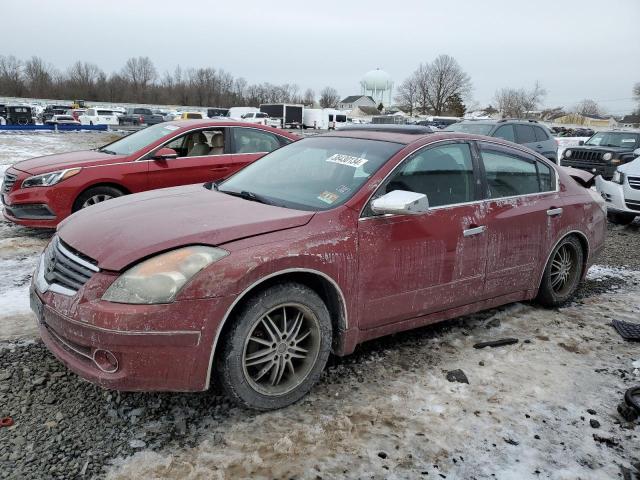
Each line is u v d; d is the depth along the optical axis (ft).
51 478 7.97
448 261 12.09
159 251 8.99
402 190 11.16
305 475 8.30
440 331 13.70
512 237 13.44
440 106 288.92
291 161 13.42
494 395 10.78
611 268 20.38
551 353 12.77
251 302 9.24
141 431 9.16
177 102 330.75
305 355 10.26
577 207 15.35
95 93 318.24
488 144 13.73
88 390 10.26
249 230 9.64
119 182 21.68
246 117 170.19
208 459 8.54
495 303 13.80
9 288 15.48
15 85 304.30
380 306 11.16
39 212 20.79
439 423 9.77
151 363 8.63
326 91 397.39
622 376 11.84
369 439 9.23
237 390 9.33
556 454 9.12
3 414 9.44
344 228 10.48
